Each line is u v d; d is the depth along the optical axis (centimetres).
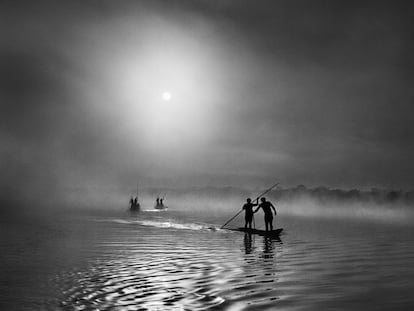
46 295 983
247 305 894
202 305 892
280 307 878
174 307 875
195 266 1412
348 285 1102
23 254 1706
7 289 1045
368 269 1368
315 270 1345
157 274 1253
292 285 1101
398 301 934
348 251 1869
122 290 1034
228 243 2202
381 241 2370
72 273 1266
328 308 875
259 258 1625
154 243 2170
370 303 914
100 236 2545
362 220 5281
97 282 1130
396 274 1277
